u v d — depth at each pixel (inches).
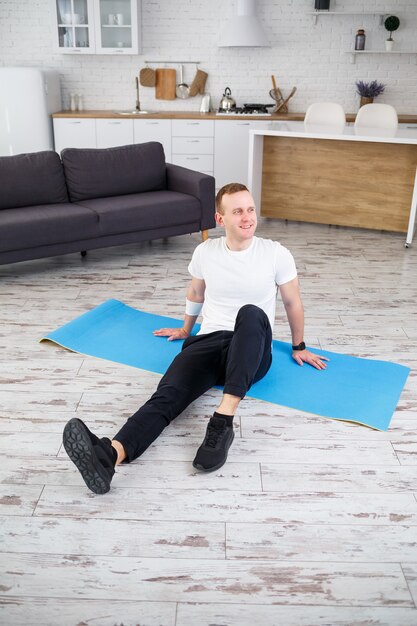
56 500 82.5
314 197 222.5
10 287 162.2
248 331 90.0
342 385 110.5
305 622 64.7
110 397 108.1
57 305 149.9
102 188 189.5
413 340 131.9
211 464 86.9
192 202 189.8
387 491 84.9
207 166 273.9
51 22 271.3
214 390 110.1
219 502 82.4
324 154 215.8
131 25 264.2
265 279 101.2
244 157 272.1
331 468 89.5
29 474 87.8
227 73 284.2
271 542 75.5
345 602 67.2
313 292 159.9
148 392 109.8
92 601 66.9
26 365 119.1
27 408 104.4
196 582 69.5
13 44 279.7
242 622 64.6
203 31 278.2
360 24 273.4
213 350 97.8
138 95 285.7
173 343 126.6
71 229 169.5
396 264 184.2
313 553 73.9
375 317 143.9
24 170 178.1
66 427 75.1
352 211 218.2
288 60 281.0
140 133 268.7
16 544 74.8
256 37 259.0
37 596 67.4
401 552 74.2
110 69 284.0
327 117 235.5
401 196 208.8
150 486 85.3
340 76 281.9
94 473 77.7
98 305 148.9
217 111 282.0
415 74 278.5
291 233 217.3
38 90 255.0
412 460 91.6
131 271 175.5
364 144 208.4
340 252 195.5
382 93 282.0
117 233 178.9
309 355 115.4
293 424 99.7
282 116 267.4
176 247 199.3
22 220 162.2
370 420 100.1
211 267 101.9
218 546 74.7
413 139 191.3
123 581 69.6
